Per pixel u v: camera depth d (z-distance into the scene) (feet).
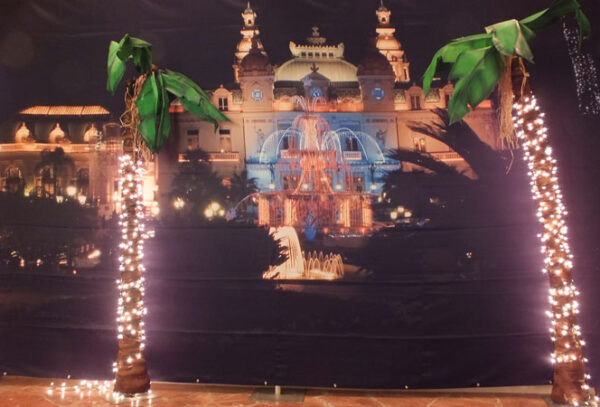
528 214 10.88
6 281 11.78
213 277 11.32
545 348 10.55
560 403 9.04
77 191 11.85
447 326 10.78
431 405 9.91
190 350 11.18
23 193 11.94
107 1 12.49
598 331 10.42
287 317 11.07
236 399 10.36
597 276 10.56
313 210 11.30
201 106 10.57
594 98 11.07
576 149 11.00
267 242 11.30
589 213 10.76
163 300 11.35
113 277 11.59
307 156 11.48
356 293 11.00
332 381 10.81
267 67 11.76
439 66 10.48
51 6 12.56
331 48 11.78
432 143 11.34
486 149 11.16
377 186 11.31
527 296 10.71
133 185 10.53
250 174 11.49
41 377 11.44
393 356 10.78
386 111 11.52
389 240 11.10
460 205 11.09
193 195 11.50
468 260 10.92
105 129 12.03
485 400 10.12
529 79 10.48
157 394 10.33
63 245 11.75
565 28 11.37
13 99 12.25
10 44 12.48
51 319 11.60
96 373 11.35
